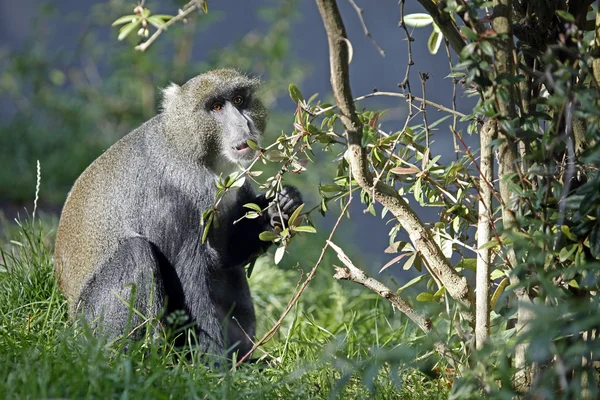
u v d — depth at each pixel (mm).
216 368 10367
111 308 11430
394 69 28172
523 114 7918
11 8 33125
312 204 21422
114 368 8344
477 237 8633
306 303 14367
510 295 8398
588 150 7402
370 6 29422
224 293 12586
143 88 25125
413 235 8562
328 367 9445
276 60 24469
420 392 9047
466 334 8578
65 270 12258
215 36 33156
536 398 7504
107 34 30109
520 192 7520
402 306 9016
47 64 26781
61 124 26000
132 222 12062
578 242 7656
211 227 11906
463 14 7738
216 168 12219
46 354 8562
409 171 8688
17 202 22281
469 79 7477
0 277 12328
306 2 32438
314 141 9438
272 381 9367
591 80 7734
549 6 8047
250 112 12453
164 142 12172
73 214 12422
